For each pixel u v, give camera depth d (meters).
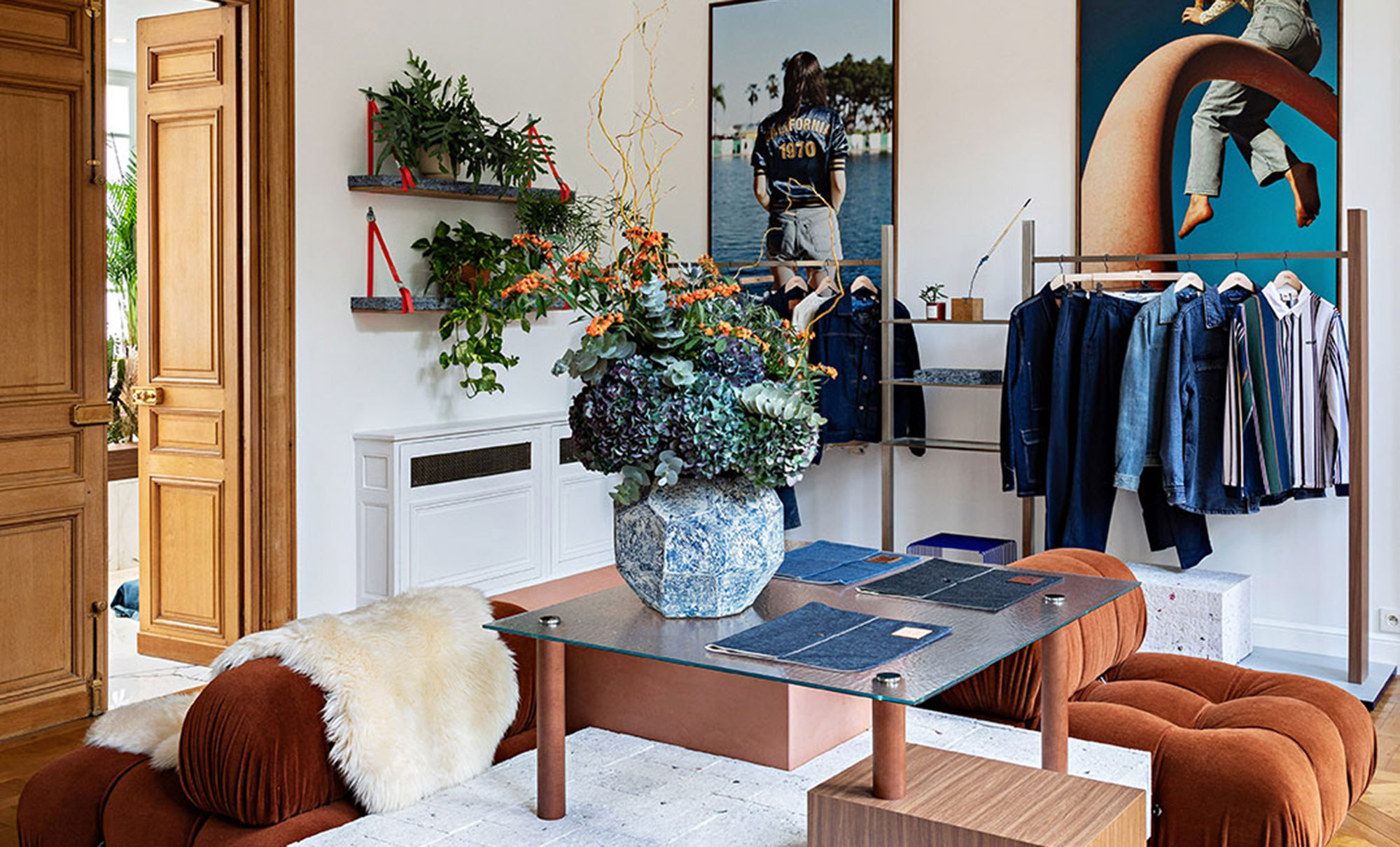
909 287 6.09
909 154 6.05
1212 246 5.36
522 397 6.20
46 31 4.26
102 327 4.49
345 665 2.12
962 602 2.07
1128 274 5.14
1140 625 3.40
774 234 6.46
